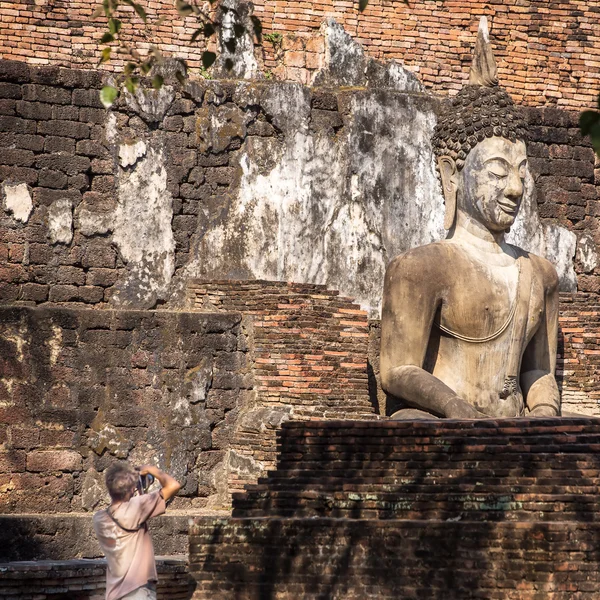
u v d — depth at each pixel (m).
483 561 12.78
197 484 18.81
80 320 18.36
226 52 22.11
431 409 16.30
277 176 20.97
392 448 14.02
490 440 13.62
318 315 19.27
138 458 18.50
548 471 13.16
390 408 18.34
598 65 24.98
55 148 19.89
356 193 21.33
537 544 12.58
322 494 13.99
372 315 21.23
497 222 17.08
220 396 19.06
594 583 12.48
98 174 20.14
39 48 22.19
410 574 13.10
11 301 19.48
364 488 13.91
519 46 24.58
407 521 13.23
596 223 23.00
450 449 13.72
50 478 17.98
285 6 23.48
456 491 13.42
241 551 14.05
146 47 22.66
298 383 18.78
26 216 19.66
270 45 23.28
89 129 20.11
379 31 24.09
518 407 17.14
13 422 17.86
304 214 21.06
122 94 20.25
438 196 21.80
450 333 16.97
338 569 13.48
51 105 19.91
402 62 24.16
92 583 15.82
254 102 20.94
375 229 21.38
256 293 19.70
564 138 22.83
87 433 18.27
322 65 22.52
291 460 14.56
